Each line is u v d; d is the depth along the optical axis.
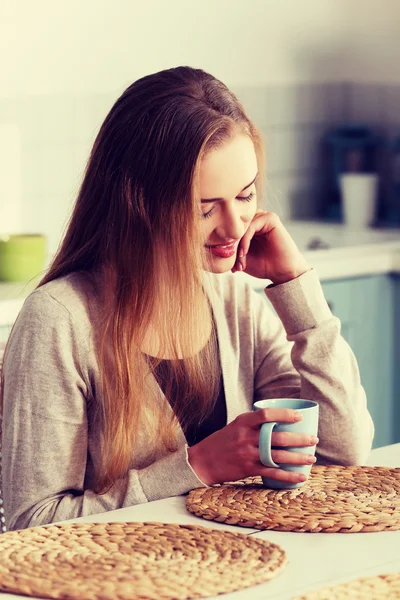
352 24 4.21
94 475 1.65
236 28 3.93
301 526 1.31
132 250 1.61
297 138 4.20
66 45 3.52
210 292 1.80
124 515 1.41
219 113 1.57
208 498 1.44
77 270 1.70
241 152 1.56
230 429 1.49
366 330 3.64
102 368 1.61
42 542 1.27
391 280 3.68
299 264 1.77
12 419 1.58
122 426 1.61
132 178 1.60
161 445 1.65
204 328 1.74
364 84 4.23
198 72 1.63
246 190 1.58
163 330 1.63
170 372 1.67
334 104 4.28
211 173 1.54
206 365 1.73
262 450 1.45
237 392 1.82
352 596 1.10
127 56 3.67
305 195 4.27
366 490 1.46
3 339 2.83
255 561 1.19
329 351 1.73
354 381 1.75
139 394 1.62
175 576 1.15
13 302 2.84
